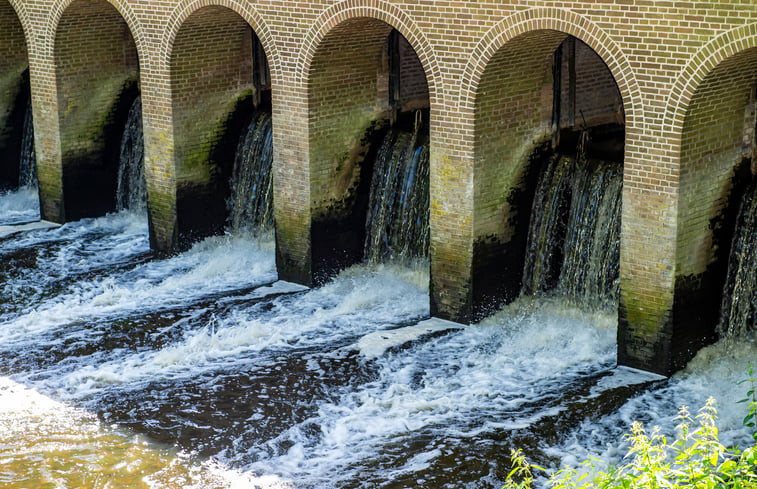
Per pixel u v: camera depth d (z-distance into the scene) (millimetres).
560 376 12320
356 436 11125
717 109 11703
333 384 12305
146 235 18031
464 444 10844
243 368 12781
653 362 12180
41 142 18438
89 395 12164
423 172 15180
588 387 11961
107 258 16922
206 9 15492
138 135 18438
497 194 13766
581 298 13773
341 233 15734
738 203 12461
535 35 12602
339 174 15477
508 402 11719
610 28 11609
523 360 12781
